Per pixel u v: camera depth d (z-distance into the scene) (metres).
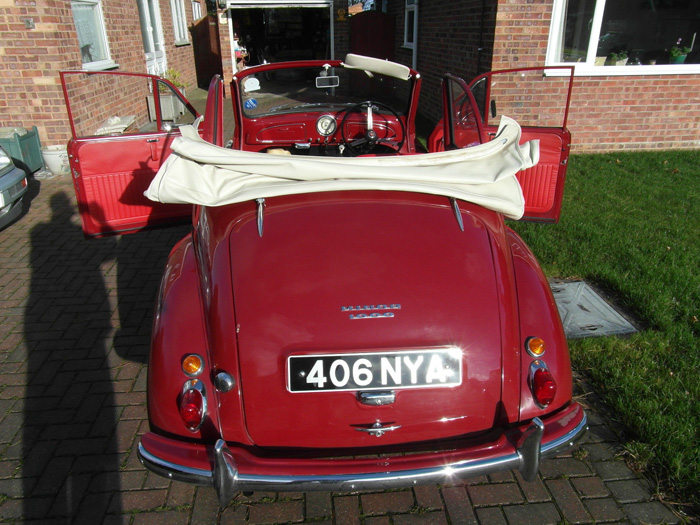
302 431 2.17
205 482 2.04
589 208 5.99
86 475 2.71
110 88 9.48
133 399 3.25
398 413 2.17
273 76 4.21
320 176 2.60
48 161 7.75
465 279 2.31
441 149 4.48
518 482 2.66
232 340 2.16
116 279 4.75
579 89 8.04
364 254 2.33
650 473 2.68
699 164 7.67
